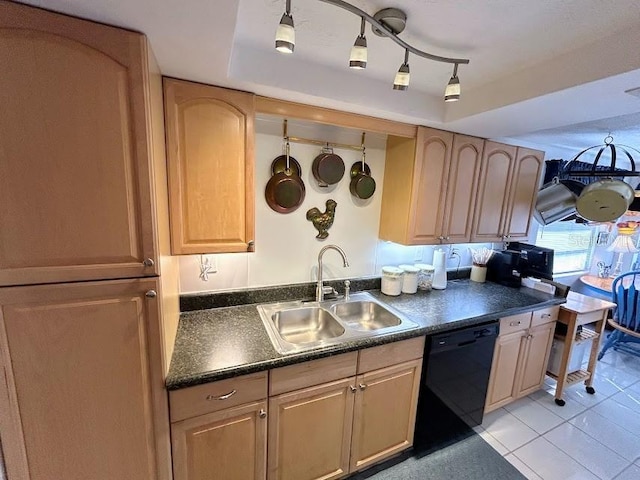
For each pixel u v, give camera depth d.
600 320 2.53
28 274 0.93
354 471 1.71
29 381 0.99
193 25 0.90
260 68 1.36
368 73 1.57
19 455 1.02
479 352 1.96
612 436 2.13
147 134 0.97
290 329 1.92
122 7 0.81
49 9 0.83
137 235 1.02
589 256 4.00
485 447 1.99
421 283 2.39
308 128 1.91
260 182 1.84
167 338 1.21
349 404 1.59
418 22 1.12
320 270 2.00
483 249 2.68
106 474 1.13
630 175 2.03
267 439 1.41
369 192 2.14
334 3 0.90
